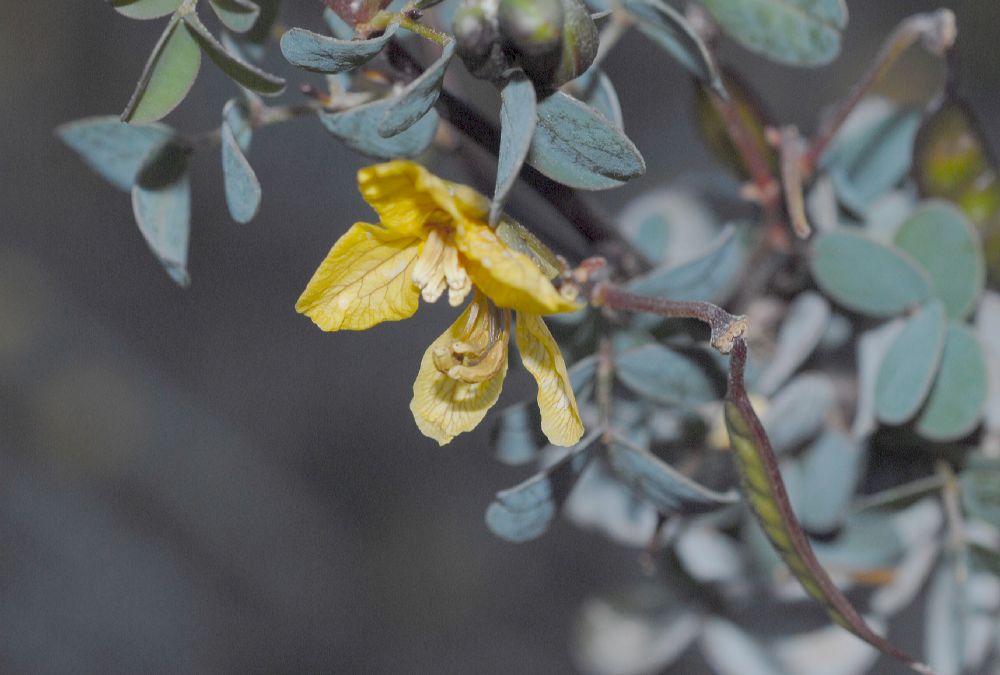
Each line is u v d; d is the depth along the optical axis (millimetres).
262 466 784
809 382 343
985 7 660
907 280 341
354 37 303
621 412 335
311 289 306
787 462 351
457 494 772
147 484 770
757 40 338
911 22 338
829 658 369
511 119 294
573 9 295
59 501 761
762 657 372
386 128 294
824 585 305
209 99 727
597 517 370
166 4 305
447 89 315
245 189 304
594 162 301
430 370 315
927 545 356
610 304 311
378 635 750
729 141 355
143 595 750
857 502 351
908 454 353
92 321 797
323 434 791
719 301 340
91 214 799
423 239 305
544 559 752
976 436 354
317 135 788
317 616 755
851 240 343
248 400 797
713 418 348
